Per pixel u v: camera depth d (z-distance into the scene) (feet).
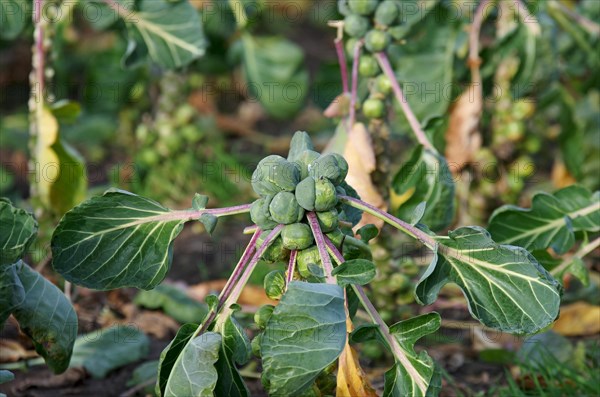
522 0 11.36
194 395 5.98
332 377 6.77
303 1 22.57
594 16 12.58
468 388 9.33
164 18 10.33
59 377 9.39
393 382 6.37
